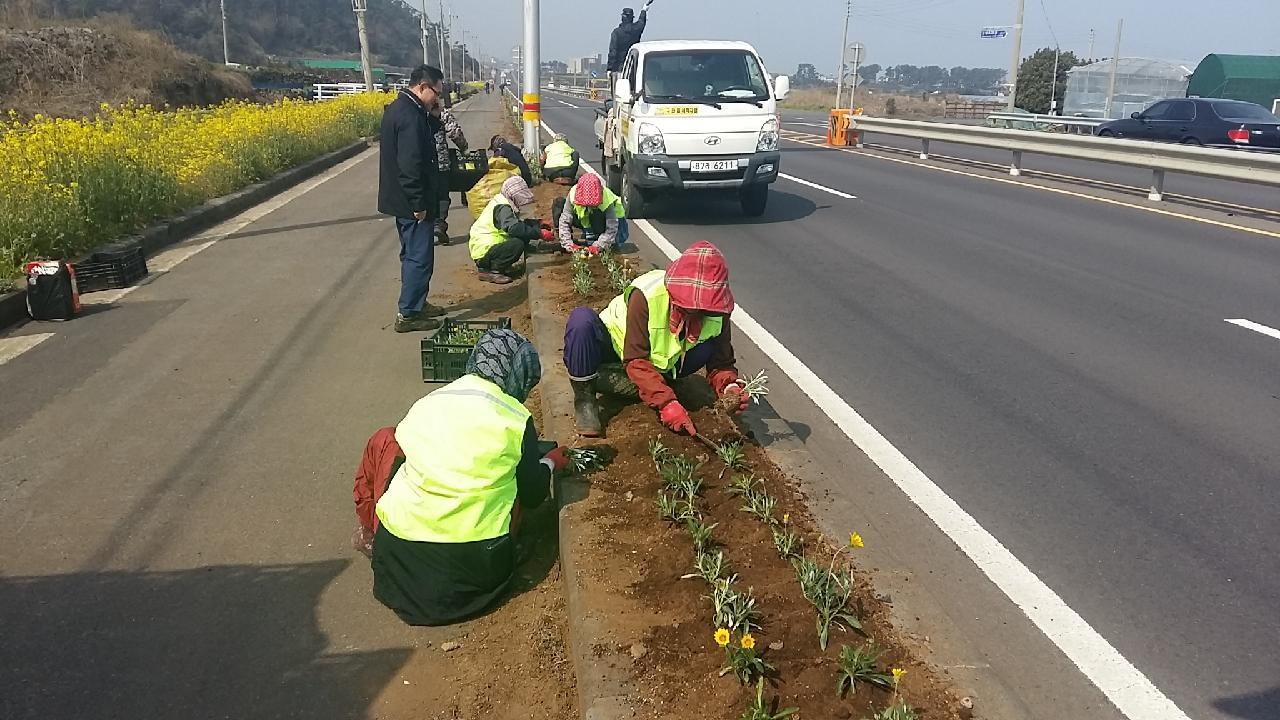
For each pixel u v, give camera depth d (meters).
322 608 3.50
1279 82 36.25
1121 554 3.75
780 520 3.62
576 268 7.82
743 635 2.83
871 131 23.08
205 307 7.55
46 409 5.36
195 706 2.97
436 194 6.82
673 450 4.15
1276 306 7.40
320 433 5.05
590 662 2.83
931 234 10.69
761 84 12.06
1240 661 3.10
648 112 11.40
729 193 11.55
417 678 3.12
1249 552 3.76
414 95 6.57
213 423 5.17
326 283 8.41
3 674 3.10
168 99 29.12
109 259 8.18
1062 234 10.55
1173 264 8.91
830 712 2.58
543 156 17.25
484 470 3.36
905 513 4.09
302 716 2.95
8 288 7.12
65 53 27.25
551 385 5.23
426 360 5.77
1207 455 4.66
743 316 7.25
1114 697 2.93
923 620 3.09
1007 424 5.07
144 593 3.57
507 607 3.50
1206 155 12.27
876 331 6.82
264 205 13.08
